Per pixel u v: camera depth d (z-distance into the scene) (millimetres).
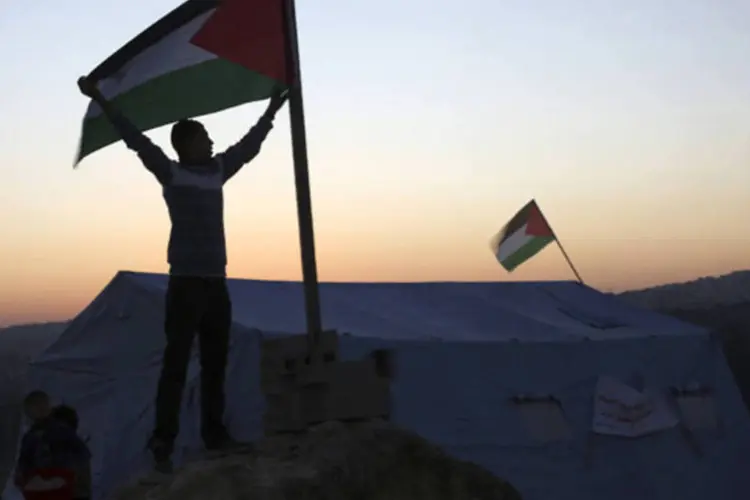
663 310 42438
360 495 5023
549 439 11695
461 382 11484
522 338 12578
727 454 13203
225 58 5883
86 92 5586
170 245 5855
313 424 5621
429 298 14875
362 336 11156
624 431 12242
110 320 11812
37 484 6988
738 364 29844
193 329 5840
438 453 5492
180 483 4953
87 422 11570
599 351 12805
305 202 5812
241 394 10141
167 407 5750
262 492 4770
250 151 6102
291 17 5977
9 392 28344
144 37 5883
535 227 17250
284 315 11891
